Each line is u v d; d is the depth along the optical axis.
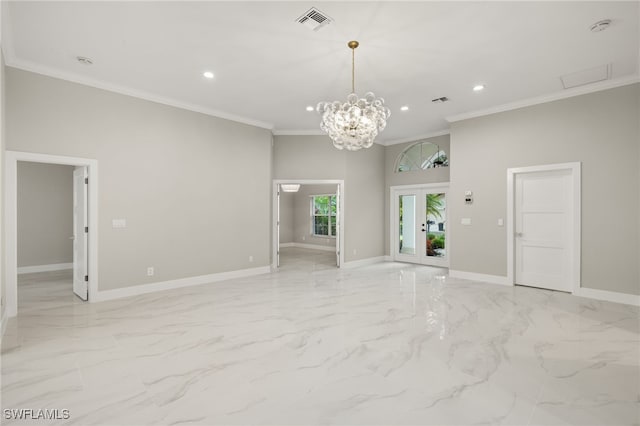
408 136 7.57
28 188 6.73
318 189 11.16
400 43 3.42
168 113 5.10
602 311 3.98
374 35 3.27
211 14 2.92
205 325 3.54
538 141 5.02
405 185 7.82
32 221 6.77
